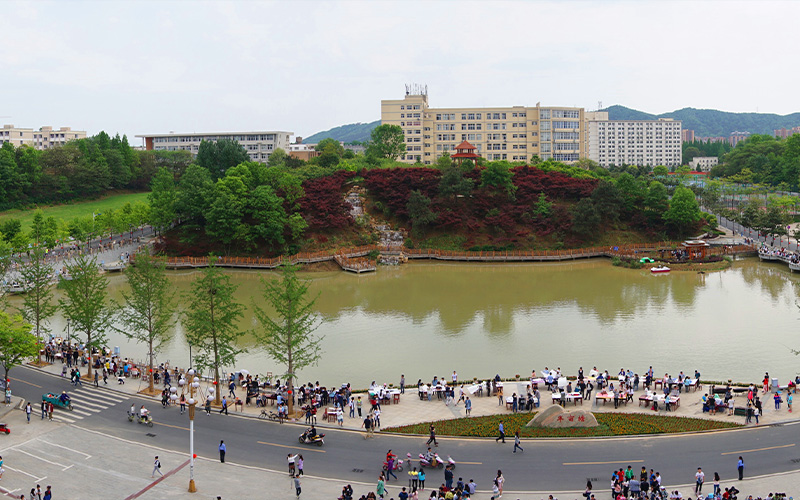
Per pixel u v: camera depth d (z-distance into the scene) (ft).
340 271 527.81
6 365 237.25
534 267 540.93
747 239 594.24
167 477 181.06
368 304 402.52
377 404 226.58
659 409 224.33
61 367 281.13
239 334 248.11
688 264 520.83
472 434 206.08
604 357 288.92
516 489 171.53
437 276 501.15
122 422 221.66
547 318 360.07
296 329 231.71
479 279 485.15
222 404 232.94
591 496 159.94
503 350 302.66
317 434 203.41
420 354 298.97
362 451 197.88
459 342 316.81
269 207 559.79
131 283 271.49
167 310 303.27
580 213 587.27
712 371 268.21
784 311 369.09
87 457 193.88
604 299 407.23
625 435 203.31
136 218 609.01
